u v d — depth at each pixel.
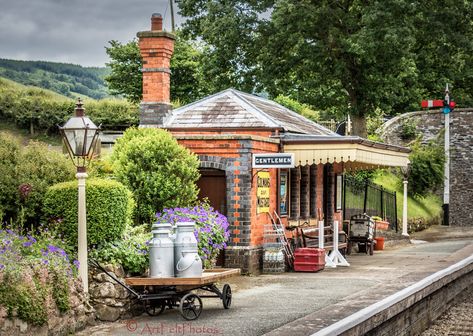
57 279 10.38
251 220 17.58
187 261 11.77
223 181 17.98
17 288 9.37
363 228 24.23
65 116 43.19
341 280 16.52
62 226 12.17
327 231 23.22
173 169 16.02
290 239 19.72
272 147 18.81
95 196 12.23
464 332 14.93
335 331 9.76
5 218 12.70
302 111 47.56
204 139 17.59
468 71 47.28
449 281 17.39
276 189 19.38
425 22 35.72
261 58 36.47
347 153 18.72
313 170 22.72
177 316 11.90
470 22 36.28
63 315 10.32
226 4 36.12
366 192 30.00
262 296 14.03
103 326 11.11
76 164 11.73
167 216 14.93
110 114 42.41
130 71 44.47
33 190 12.65
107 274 11.41
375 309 11.51
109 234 12.33
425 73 44.03
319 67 36.81
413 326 14.18
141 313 12.19
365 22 33.00
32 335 9.55
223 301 12.38
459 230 38.59
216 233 15.38
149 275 12.09
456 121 45.44
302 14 34.12
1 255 9.59
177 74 44.38
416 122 44.62
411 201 40.12
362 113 37.56
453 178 45.53
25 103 43.28
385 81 36.03
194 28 37.84
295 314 11.91
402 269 18.89
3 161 12.86
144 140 16.20
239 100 20.17
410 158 39.50
